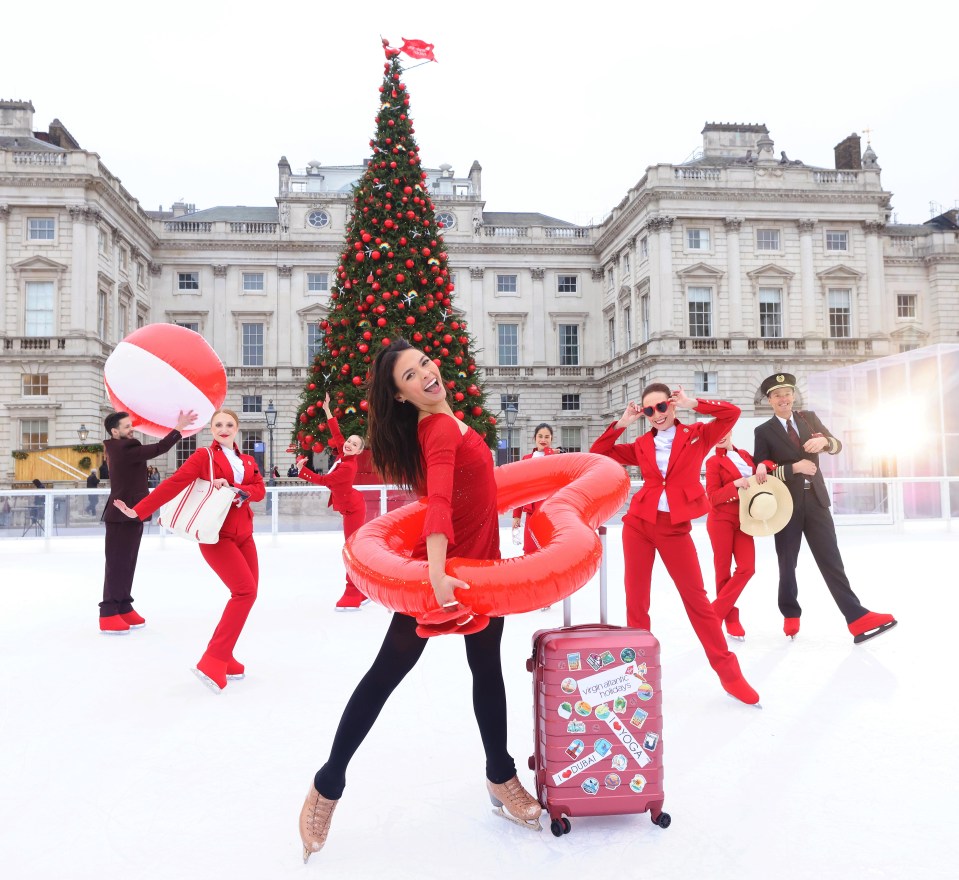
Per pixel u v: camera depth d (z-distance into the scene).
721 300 35.97
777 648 4.74
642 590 3.91
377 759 2.96
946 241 39.69
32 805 2.57
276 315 41.12
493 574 2.01
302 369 40.75
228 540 4.15
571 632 2.44
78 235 32.50
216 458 4.17
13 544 12.61
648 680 2.38
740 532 5.00
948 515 13.89
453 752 3.04
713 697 3.73
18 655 4.73
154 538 12.28
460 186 44.53
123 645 5.01
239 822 2.42
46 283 32.59
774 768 2.80
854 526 13.70
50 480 28.67
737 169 36.12
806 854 2.16
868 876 2.03
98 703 3.73
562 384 43.22
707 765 2.85
